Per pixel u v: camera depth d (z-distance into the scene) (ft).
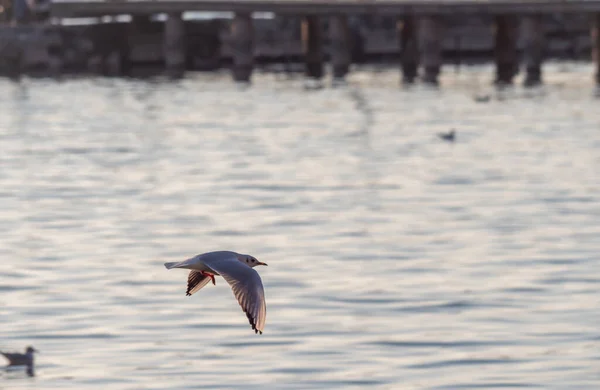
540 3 281.33
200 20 331.16
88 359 74.08
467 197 134.62
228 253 36.37
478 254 103.76
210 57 331.36
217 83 294.25
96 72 318.45
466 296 88.43
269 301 87.45
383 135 193.77
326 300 87.51
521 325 80.69
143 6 300.20
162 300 87.76
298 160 165.78
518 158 165.89
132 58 323.16
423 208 127.75
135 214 125.18
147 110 235.61
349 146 180.34
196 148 179.73
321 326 80.69
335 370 71.41
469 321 81.66
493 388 68.39
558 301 87.04
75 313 84.53
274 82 297.33
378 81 299.38
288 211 126.31
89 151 177.68
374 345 76.23
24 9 320.70
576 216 122.31
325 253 104.58
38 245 109.29
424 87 282.36
